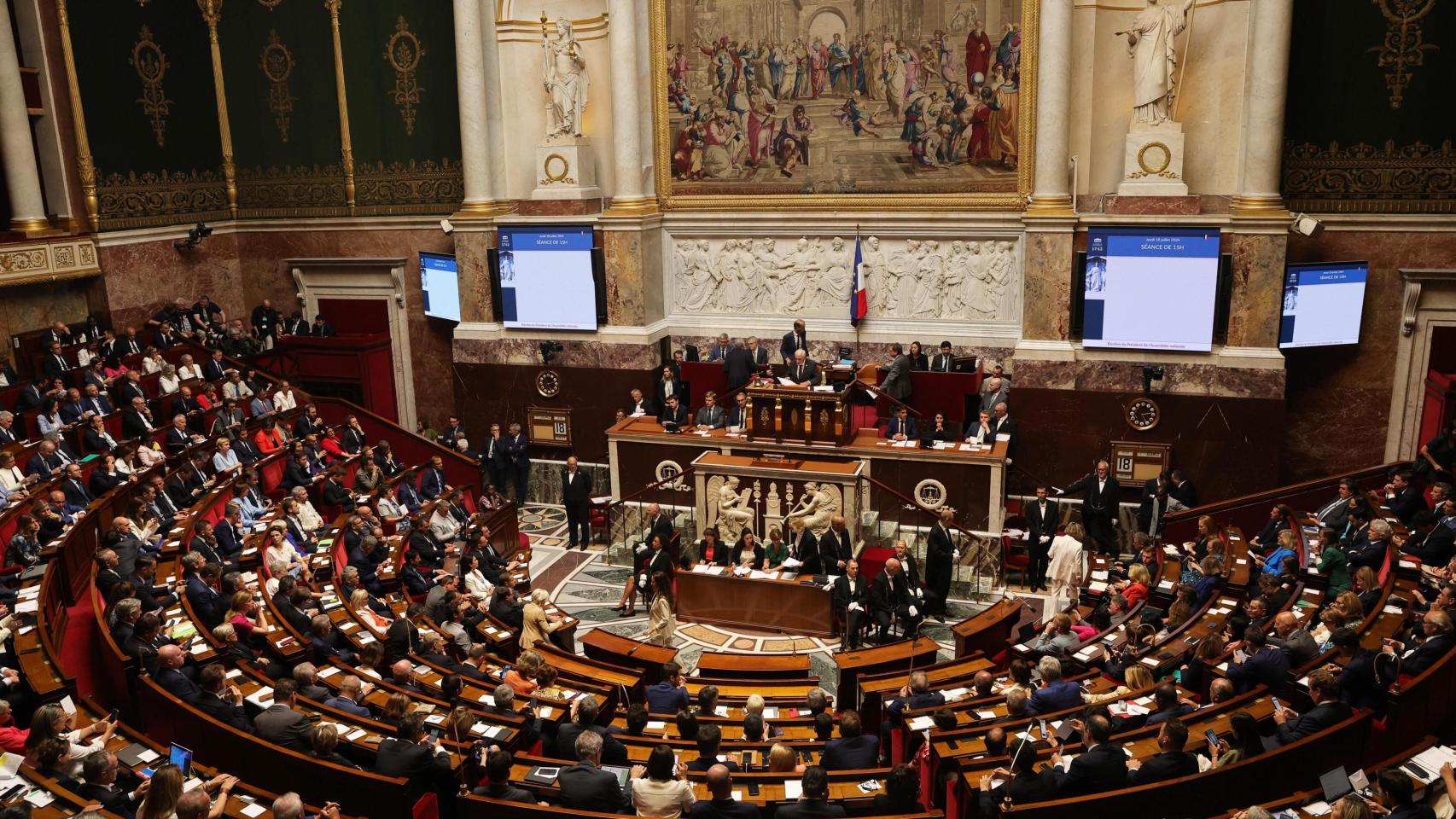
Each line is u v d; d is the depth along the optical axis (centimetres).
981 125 1905
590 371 2100
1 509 1352
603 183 2169
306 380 2281
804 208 2030
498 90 2147
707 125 2064
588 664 1220
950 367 1878
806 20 1964
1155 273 1748
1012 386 1855
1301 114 1742
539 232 2072
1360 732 811
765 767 905
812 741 971
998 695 1026
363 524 1509
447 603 1303
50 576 1167
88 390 1742
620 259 2053
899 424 1781
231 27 2277
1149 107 1778
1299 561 1327
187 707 886
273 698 952
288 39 2253
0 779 762
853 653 1248
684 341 2144
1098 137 1872
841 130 1991
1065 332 1828
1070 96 1823
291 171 2316
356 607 1259
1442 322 1736
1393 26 1675
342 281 2344
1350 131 1727
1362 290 1747
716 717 1034
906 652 1245
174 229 2225
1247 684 972
